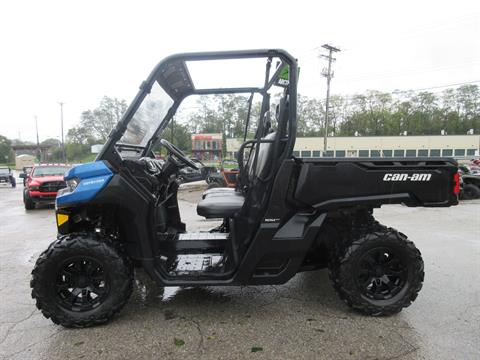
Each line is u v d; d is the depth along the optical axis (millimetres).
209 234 3402
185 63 2820
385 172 2674
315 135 56969
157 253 2703
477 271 3770
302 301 3012
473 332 2469
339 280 2688
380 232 2707
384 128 57062
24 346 2355
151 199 2639
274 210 2641
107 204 2709
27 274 3922
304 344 2322
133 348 2303
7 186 24438
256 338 2406
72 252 2555
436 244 4957
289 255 2668
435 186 2701
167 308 2902
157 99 3127
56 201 2699
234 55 2594
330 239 2959
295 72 2582
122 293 2602
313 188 2652
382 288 2795
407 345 2301
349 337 2402
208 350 2264
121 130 2623
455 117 55281
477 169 12680
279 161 2660
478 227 6230
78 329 2578
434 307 2877
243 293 3201
